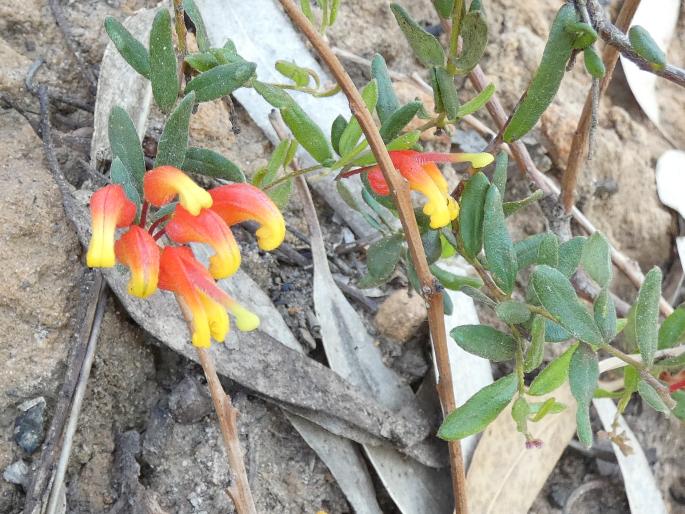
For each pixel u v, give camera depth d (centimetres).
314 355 17
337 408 16
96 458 15
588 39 11
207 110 18
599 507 19
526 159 18
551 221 19
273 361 16
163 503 15
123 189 11
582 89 22
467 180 13
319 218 19
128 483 15
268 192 14
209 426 16
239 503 13
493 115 18
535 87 12
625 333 16
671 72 12
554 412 14
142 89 17
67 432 14
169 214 12
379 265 15
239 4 19
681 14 23
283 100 13
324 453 16
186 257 10
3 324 14
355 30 21
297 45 19
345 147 13
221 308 10
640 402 20
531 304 13
